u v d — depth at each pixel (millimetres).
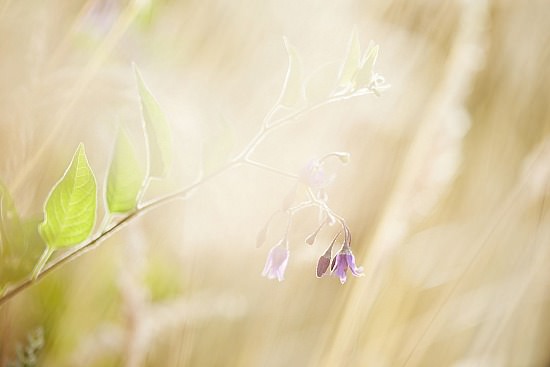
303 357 924
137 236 747
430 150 889
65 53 754
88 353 770
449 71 903
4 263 602
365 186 998
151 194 711
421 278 1022
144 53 807
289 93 600
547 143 1029
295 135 925
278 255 624
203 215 802
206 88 870
